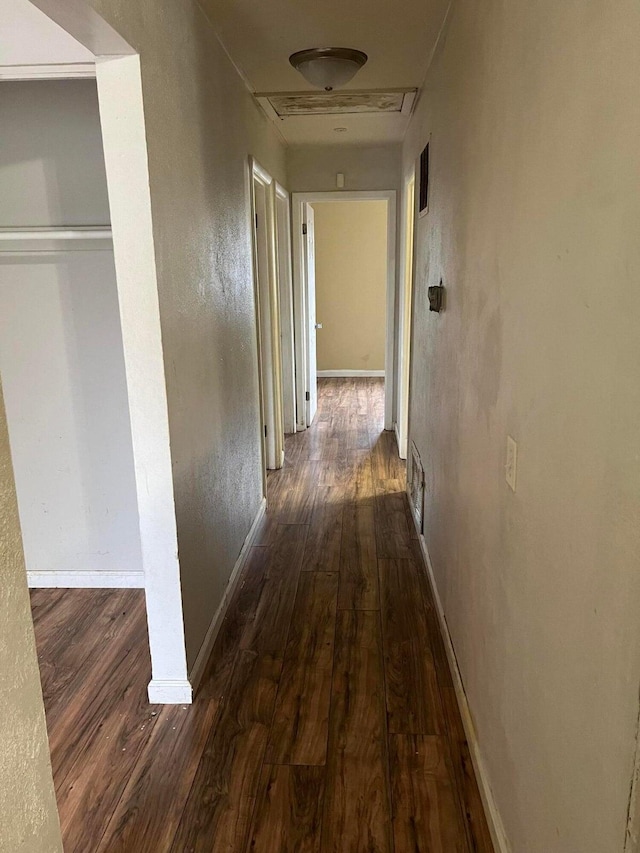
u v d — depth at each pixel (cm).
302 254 550
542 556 121
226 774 189
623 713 85
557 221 112
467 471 203
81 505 296
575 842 104
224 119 278
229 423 292
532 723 129
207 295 249
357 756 194
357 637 259
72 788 185
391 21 249
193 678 225
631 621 83
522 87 135
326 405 682
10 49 202
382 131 452
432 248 295
